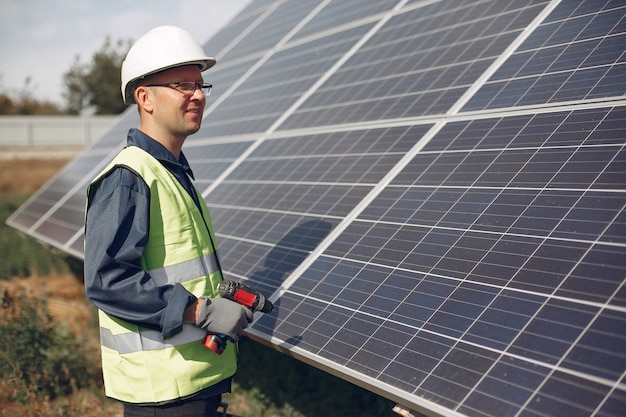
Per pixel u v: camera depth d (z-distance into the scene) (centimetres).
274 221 602
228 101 1023
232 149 835
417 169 524
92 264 319
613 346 301
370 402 675
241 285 364
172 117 358
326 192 588
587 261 350
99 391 754
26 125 4334
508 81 546
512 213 415
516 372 320
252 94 970
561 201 397
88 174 1226
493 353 337
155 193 342
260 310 363
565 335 321
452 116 555
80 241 933
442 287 399
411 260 438
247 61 1134
